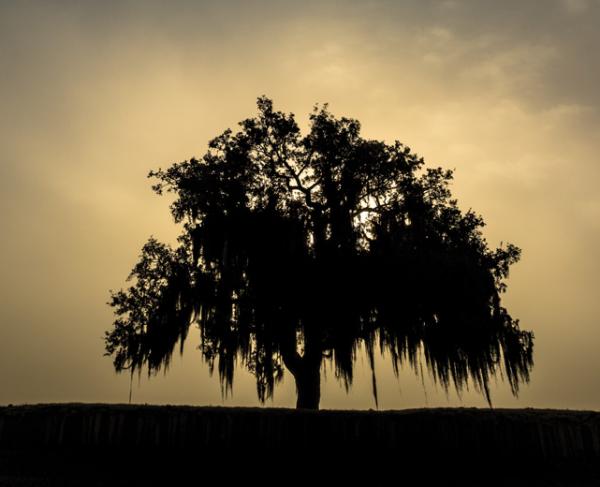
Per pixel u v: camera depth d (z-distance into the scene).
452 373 17.41
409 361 17.67
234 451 11.32
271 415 11.71
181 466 11.05
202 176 21.28
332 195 20.55
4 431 11.42
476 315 17.61
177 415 11.59
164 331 19.17
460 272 17.77
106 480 10.45
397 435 11.70
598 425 11.83
